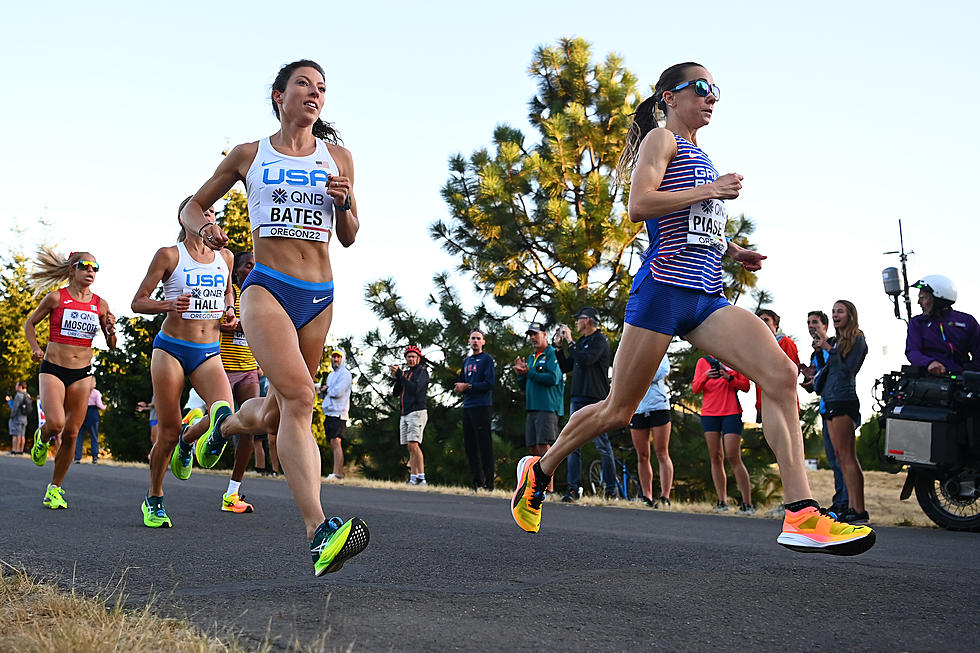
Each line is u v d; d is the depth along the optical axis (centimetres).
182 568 410
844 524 377
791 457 387
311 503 357
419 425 1251
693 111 428
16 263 3394
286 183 400
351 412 2061
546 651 260
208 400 596
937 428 762
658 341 405
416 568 418
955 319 789
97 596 318
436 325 2019
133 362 2694
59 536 521
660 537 580
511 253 2045
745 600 338
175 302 578
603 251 2008
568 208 1989
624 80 2095
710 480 1842
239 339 755
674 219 405
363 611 308
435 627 285
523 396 1922
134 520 623
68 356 709
